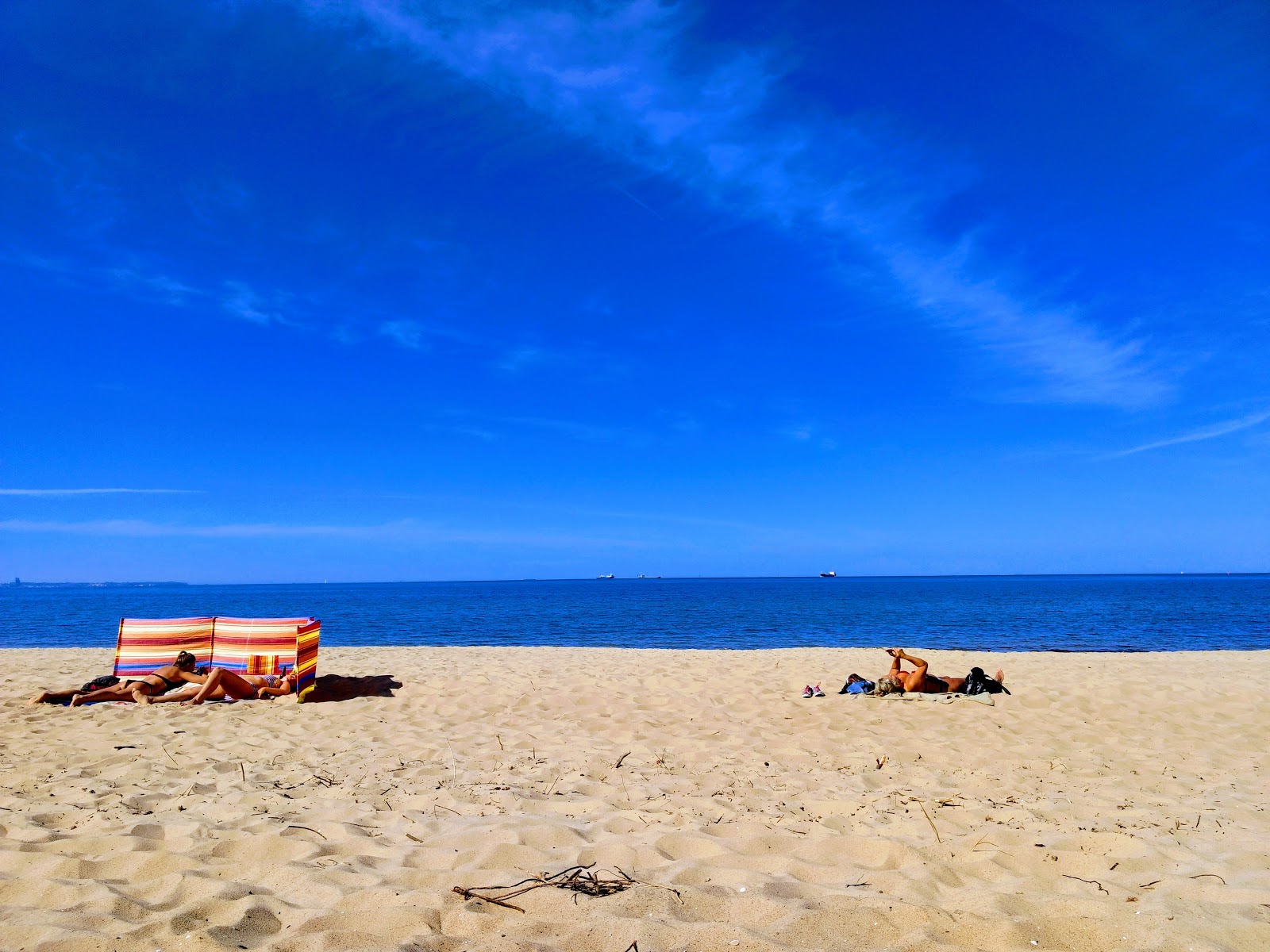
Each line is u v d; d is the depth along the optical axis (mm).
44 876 3252
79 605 60719
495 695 9148
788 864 3508
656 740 6684
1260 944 2656
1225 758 6047
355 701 8711
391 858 3578
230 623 9328
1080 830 4059
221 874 3354
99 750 5965
